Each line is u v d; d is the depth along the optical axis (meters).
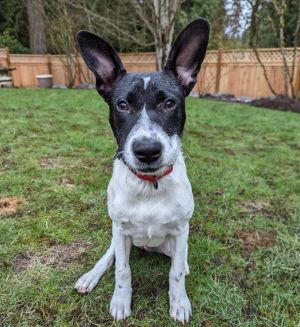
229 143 1.24
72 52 3.35
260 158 1.08
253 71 2.79
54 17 3.57
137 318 0.45
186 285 0.51
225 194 0.79
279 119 1.73
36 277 0.51
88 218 0.67
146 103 0.42
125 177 0.43
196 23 0.47
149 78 0.44
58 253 0.57
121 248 0.46
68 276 0.52
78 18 3.25
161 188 0.42
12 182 0.81
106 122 1.48
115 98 0.45
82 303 0.47
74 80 3.44
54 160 0.97
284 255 0.58
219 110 1.95
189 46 0.48
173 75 0.48
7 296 0.47
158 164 0.39
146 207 0.43
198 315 0.46
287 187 0.86
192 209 0.46
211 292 0.49
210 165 0.98
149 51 3.74
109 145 1.12
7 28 4.40
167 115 0.43
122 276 0.45
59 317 0.44
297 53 2.54
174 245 0.47
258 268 0.55
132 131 0.41
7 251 0.56
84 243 0.60
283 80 2.66
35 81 3.69
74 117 1.57
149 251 0.58
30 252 0.56
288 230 0.67
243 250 0.60
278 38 2.86
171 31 2.26
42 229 0.62
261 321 0.45
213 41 3.06
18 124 1.36
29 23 3.96
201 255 0.57
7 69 3.09
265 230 0.66
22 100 2.04
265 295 0.49
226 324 0.45
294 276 0.53
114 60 0.48
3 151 1.02
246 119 1.70
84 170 0.90
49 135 1.22
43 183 0.81
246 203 0.77
